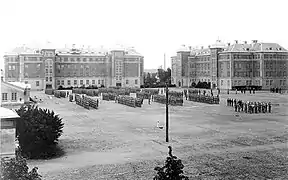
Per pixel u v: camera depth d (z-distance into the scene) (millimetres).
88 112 69188
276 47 148000
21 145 31969
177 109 74688
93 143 39094
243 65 147000
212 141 40094
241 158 32344
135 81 165875
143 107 78875
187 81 179250
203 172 27969
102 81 163625
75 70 159500
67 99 101688
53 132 33219
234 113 67188
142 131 46938
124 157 32844
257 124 52812
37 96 112812
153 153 34375
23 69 149750
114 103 89000
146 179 26312
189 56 177750
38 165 30047
